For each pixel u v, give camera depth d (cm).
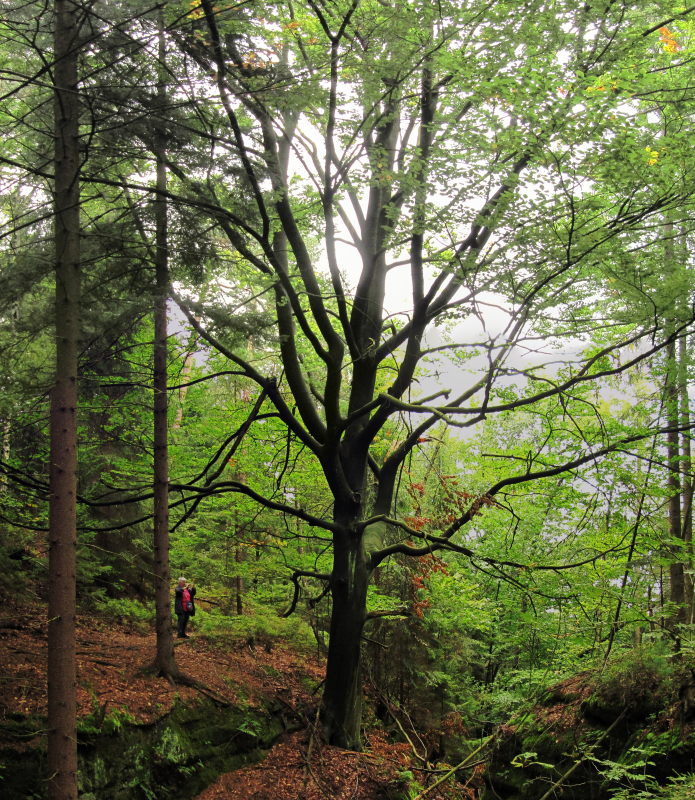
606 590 1241
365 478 1523
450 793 1362
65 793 800
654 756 1045
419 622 1770
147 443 1694
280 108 1128
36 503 1495
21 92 1138
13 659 1088
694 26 1100
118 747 1029
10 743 907
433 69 1152
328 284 1744
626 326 1338
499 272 1119
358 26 1115
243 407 1664
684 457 1243
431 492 1877
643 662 1173
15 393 1028
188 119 1045
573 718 1252
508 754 1361
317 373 1938
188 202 1041
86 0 862
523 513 1750
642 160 992
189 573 1962
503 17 1050
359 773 1304
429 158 1145
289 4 1219
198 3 985
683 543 1228
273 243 1447
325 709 1420
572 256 1109
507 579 1315
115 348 1338
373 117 1255
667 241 1243
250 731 1268
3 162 892
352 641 1430
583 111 983
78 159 921
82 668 1167
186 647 1489
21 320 988
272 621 1702
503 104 1056
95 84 945
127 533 1762
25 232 1173
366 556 1465
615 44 1060
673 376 1211
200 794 1117
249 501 1680
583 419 1572
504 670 2128
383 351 1467
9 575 1275
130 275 1116
